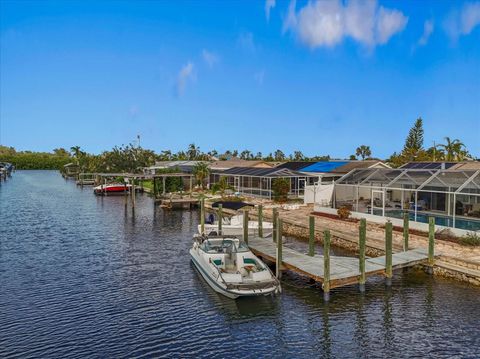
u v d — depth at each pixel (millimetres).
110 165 97500
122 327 16562
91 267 25094
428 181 29453
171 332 16172
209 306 18766
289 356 14398
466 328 16047
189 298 19766
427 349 14664
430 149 80125
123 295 20156
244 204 33625
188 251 29375
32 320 17156
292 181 54219
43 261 26500
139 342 15328
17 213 49594
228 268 22000
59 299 19578
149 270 24453
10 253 28703
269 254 24094
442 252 23266
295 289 20594
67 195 73938
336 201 41375
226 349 14867
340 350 14758
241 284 18484
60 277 23031
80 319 17312
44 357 14203
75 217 46250
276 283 19109
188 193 62656
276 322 17047
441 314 17281
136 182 83188
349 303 18719
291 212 41281
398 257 22172
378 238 27703
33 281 22281
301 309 18234
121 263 26031
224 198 52656
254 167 65562
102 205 57969
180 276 23266
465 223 27672
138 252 29062
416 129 85000
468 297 18812
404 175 32219
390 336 15664
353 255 26547
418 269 22844
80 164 126375
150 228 38844
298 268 20844
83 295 20141
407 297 19156
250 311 18141
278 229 21953
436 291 19672
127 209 53062
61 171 156000
